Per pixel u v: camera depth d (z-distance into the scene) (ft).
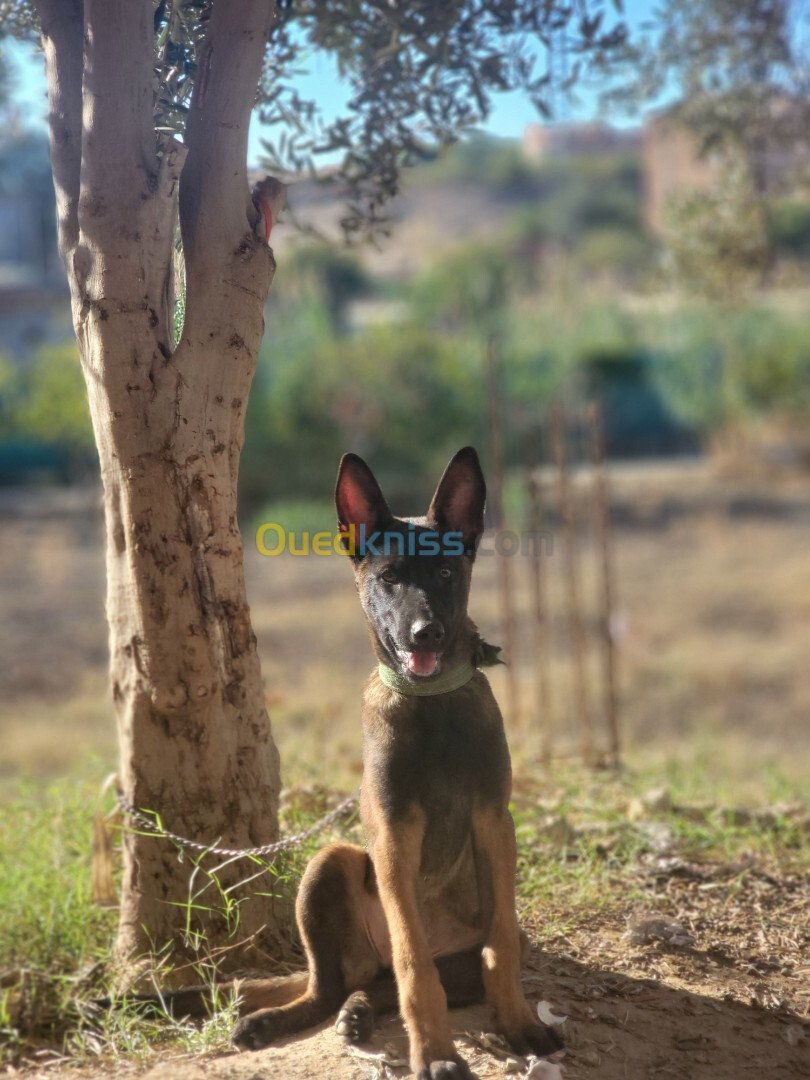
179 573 13.32
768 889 16.48
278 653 45.80
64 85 13.35
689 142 28.78
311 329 83.87
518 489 72.74
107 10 12.31
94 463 85.92
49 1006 14.51
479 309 112.78
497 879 11.71
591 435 26.58
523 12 16.05
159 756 13.85
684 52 24.77
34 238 131.44
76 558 65.72
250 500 77.56
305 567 64.13
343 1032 11.53
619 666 42.16
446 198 374.02
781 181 28.07
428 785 11.60
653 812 20.06
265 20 12.69
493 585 56.75
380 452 80.12
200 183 12.92
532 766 24.48
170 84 13.78
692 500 83.51
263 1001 12.71
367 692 12.39
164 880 14.01
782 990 13.37
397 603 11.87
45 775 29.73
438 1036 10.61
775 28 24.08
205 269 13.04
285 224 17.47
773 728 35.50
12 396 93.45
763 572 59.16
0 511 80.33
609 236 274.36
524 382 99.81
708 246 27.99
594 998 12.73
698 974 13.60
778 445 105.19
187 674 13.50
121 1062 12.21
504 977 11.38
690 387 102.89
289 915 14.51
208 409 13.25
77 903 16.20
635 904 15.84
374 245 17.94
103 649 46.75
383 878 11.41
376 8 15.19
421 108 16.88
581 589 55.26
